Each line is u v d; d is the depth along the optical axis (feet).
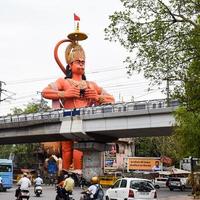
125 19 58.03
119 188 73.36
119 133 184.75
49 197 116.88
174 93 59.11
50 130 192.65
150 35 56.90
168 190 172.04
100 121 175.52
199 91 56.29
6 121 208.03
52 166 247.70
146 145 278.87
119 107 168.96
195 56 55.36
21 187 80.59
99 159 193.36
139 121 163.32
